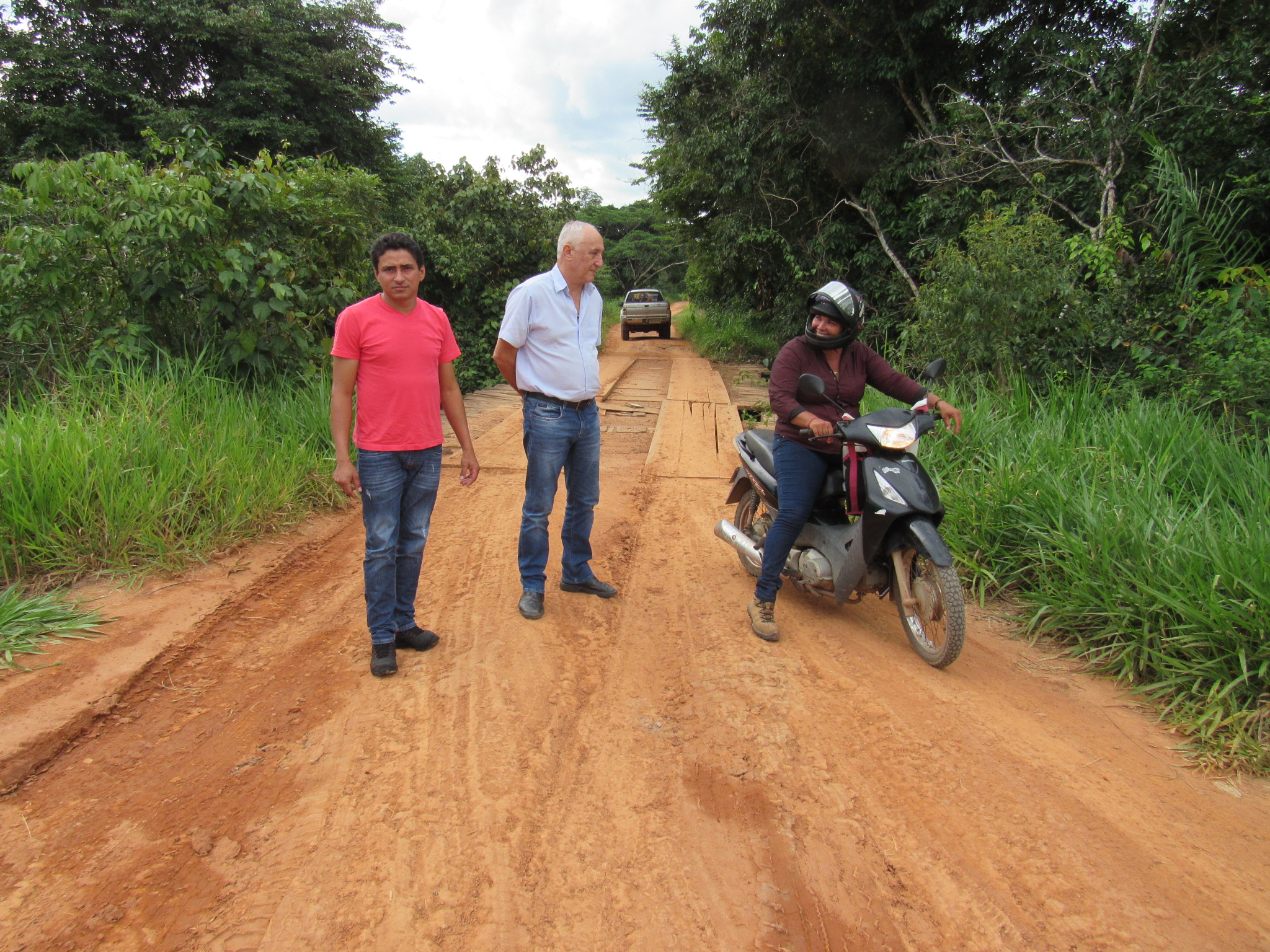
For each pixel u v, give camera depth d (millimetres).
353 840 2439
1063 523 4445
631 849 2447
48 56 18281
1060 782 2830
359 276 9023
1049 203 10539
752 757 2945
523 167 16234
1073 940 2127
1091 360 7809
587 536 4387
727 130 16625
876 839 2518
